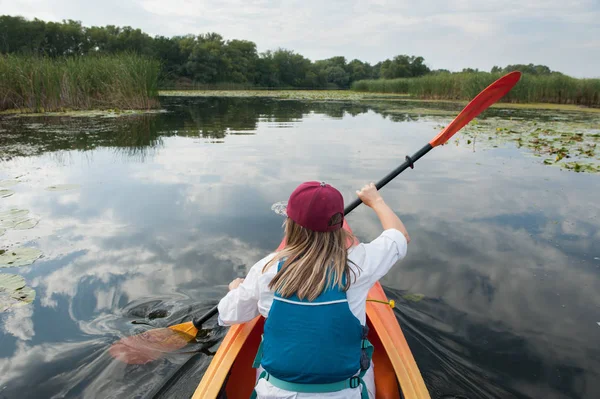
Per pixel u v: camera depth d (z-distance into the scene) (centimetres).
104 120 986
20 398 180
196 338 221
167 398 183
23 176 490
